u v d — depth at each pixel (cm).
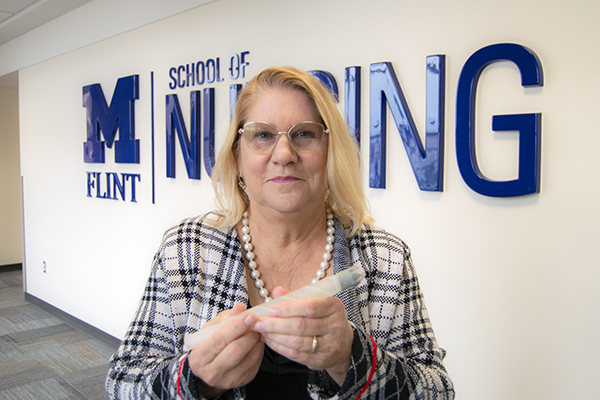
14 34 495
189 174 306
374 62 220
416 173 204
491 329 190
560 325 172
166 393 73
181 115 315
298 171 85
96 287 410
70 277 445
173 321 89
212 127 295
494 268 188
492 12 183
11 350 375
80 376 326
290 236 92
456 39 193
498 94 183
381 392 75
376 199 224
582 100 162
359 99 224
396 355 87
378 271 92
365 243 95
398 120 208
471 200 193
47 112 467
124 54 365
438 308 206
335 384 76
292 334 65
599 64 158
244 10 277
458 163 191
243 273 89
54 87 453
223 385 69
